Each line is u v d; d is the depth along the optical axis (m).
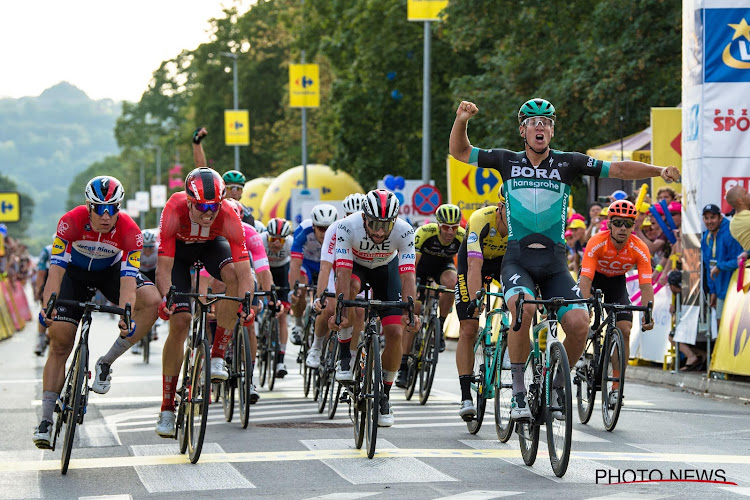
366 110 97.75
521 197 18.44
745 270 29.84
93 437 23.19
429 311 29.39
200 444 19.11
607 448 20.22
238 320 25.05
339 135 99.69
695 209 32.38
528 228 18.38
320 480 17.23
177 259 22.23
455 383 34.34
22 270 113.19
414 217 55.69
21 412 28.38
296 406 28.88
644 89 62.59
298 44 113.50
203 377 19.47
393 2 93.62
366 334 20.53
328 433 23.05
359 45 97.12
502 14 72.88
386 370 20.88
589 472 17.56
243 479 17.47
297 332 34.38
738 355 29.58
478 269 21.22
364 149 99.69
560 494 15.56
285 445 21.25
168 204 21.00
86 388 19.09
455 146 18.78
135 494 16.39
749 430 22.64
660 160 42.47
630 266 25.45
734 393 29.08
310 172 117.56
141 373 39.81
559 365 17.08
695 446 20.42
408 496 15.66
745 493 15.47
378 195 20.27
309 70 100.00
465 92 75.25
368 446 19.44
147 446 21.59
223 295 20.69
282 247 33.94
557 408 17.27
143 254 39.03
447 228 28.28
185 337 20.98
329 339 26.69
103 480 17.72
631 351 36.91
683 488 15.95
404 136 98.25
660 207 35.59
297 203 94.12
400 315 21.20
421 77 95.75
